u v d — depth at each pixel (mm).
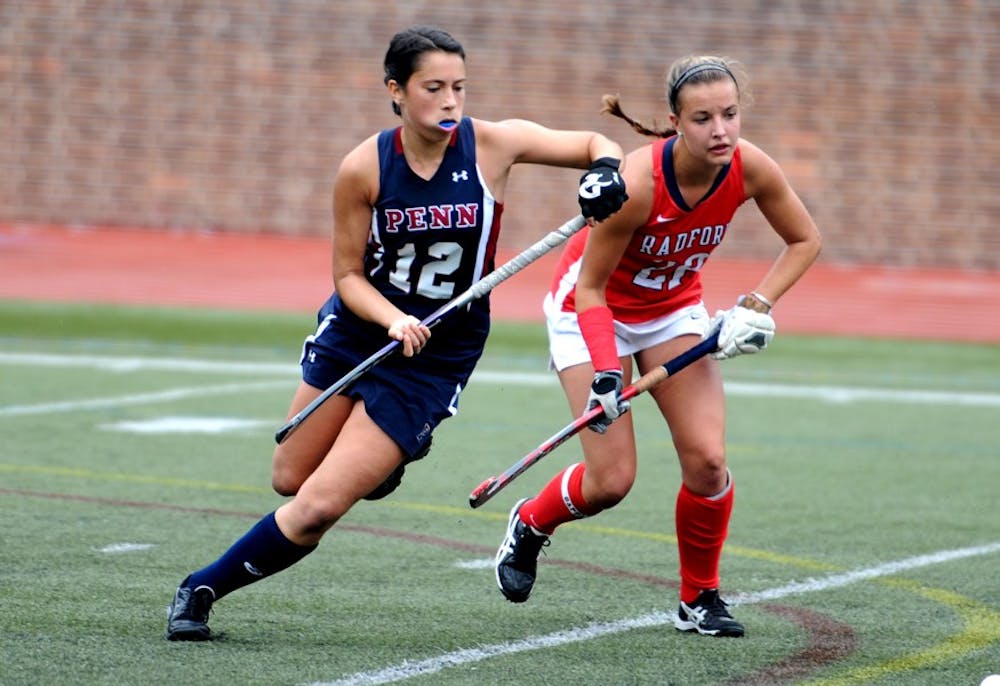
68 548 20688
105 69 82062
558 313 17641
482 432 33281
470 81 80625
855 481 27984
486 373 43531
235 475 27406
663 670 15156
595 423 16172
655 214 16203
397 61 15117
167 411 35375
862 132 79688
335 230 15883
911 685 14711
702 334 17328
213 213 80750
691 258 16844
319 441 16438
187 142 81312
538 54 81438
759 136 79500
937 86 80625
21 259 69375
